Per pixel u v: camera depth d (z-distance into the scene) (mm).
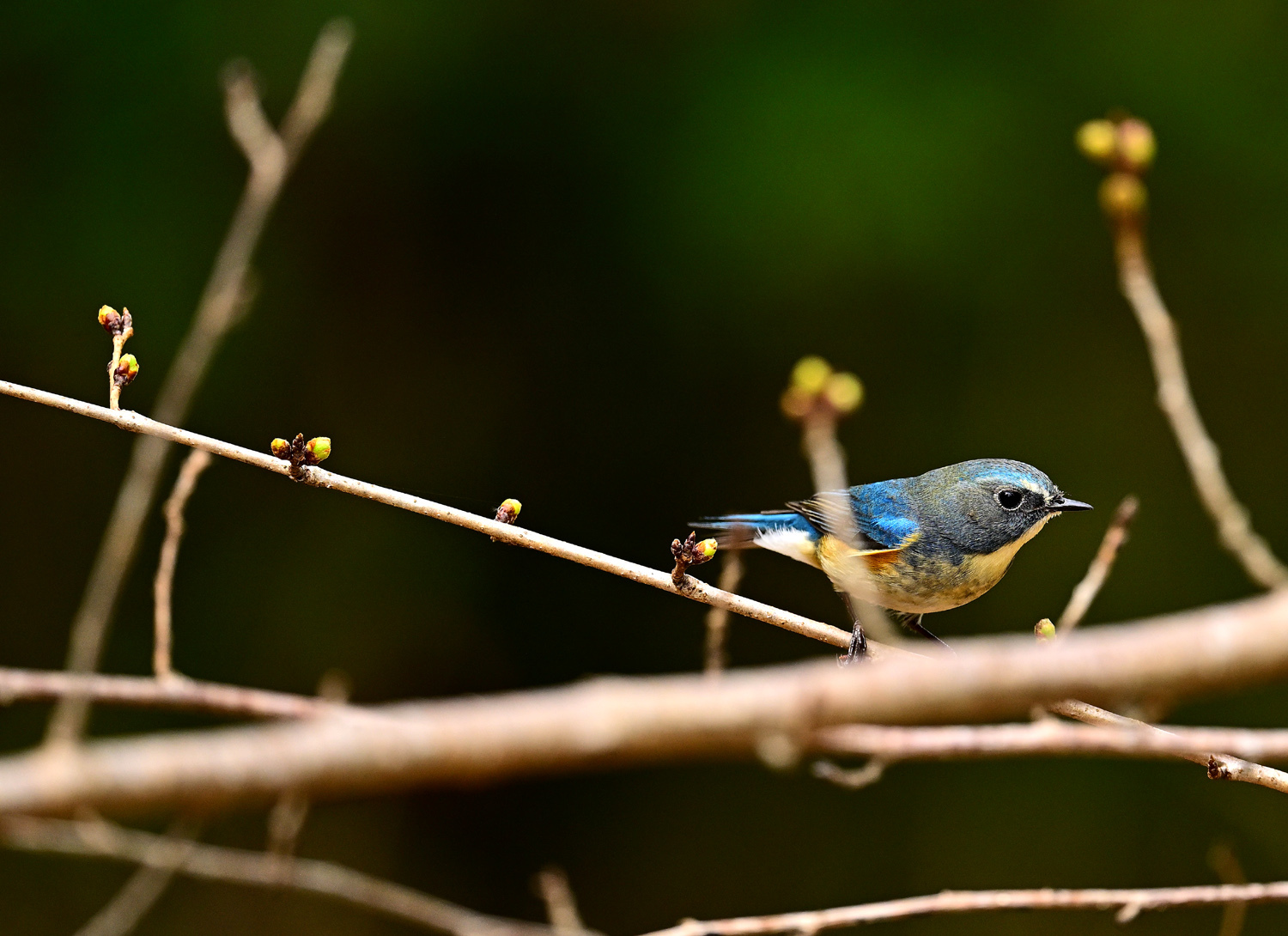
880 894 12977
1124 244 6887
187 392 7047
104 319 6203
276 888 8086
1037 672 2002
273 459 6297
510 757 1966
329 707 4973
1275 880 12359
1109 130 7156
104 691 4824
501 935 7879
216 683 12852
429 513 6469
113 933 8094
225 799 1907
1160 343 6590
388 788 1945
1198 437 6215
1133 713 5770
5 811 1837
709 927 6262
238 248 7422
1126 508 6793
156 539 12953
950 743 3320
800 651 13305
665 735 2000
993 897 6320
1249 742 3311
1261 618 2002
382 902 9297
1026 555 13242
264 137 7973
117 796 1862
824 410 7918
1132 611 13047
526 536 6609
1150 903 6191
